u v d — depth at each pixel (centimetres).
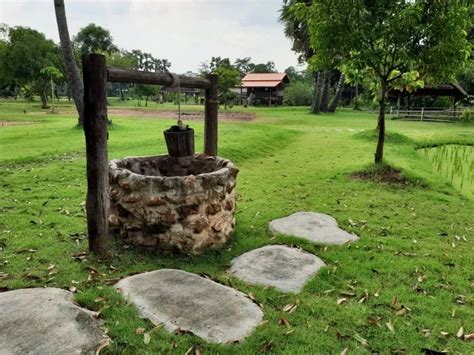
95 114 303
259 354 207
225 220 365
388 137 1160
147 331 220
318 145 1119
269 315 245
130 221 345
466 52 623
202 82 443
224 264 324
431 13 605
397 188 614
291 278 296
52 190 532
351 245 372
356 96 3462
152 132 1188
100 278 286
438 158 921
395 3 623
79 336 210
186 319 232
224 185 358
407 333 232
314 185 624
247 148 932
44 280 280
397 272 317
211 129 482
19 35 3238
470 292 288
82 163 688
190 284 272
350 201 537
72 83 1200
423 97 3019
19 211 439
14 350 197
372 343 222
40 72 2984
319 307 256
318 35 667
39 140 987
